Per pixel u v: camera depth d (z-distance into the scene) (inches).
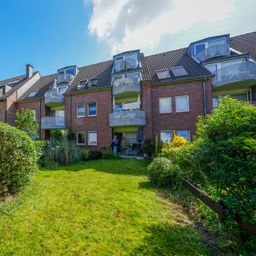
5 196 185.9
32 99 911.7
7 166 185.3
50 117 826.2
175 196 228.8
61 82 879.1
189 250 121.2
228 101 165.2
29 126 703.1
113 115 697.6
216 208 140.0
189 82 637.3
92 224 147.4
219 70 607.5
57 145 480.1
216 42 676.1
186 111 633.0
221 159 144.8
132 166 425.4
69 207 176.2
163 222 158.9
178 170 257.0
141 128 698.2
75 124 803.4
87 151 587.5
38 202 183.6
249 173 122.2
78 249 116.7
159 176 269.0
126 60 739.4
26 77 1097.4
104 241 126.3
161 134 657.6
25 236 127.3
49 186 239.6
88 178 295.6
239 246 125.3
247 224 119.4
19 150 198.1
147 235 136.5
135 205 189.5
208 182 170.6
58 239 125.8
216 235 143.3
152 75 721.6
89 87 796.6
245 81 571.8
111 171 366.3
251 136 134.2
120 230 141.3
